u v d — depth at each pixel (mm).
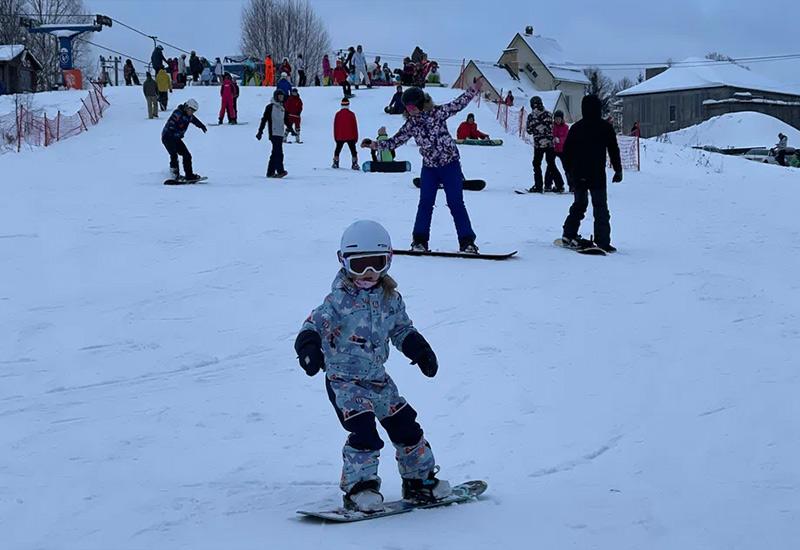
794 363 7188
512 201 16641
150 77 28922
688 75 70562
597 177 11828
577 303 9062
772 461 5105
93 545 3918
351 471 4242
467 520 4191
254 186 17391
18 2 71812
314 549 3814
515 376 6750
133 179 18094
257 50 83625
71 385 6621
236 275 10133
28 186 16812
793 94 71438
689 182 22953
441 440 5457
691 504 4457
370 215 14273
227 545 3879
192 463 5090
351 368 4289
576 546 3900
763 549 3934
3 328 8109
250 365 7117
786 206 17969
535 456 5180
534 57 64562
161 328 8141
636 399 6277
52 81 69312
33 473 4918
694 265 11211
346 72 36969
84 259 10969
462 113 33812
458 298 9117
